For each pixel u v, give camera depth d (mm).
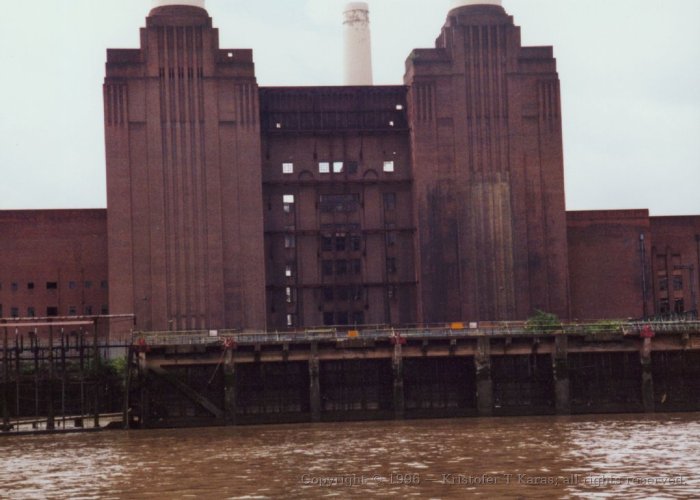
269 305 135125
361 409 106062
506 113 134750
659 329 106938
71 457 78625
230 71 131875
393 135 137500
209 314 129875
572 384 106562
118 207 129500
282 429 98062
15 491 63500
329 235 136375
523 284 133625
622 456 71438
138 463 74250
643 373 105438
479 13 135250
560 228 134750
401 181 136500
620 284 141250
